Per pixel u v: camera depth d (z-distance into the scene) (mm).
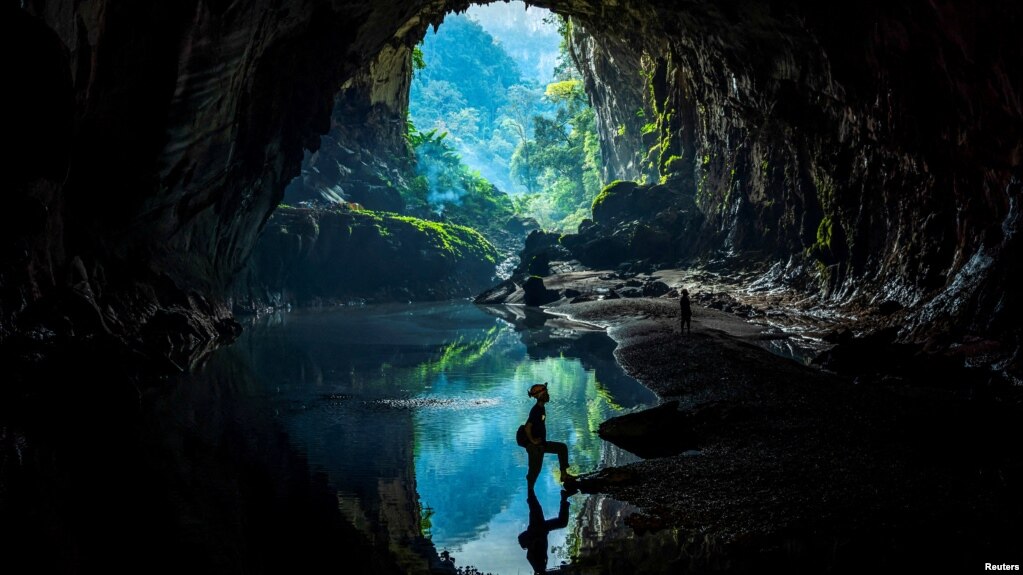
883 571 8961
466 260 71062
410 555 9969
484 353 29984
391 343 33531
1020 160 22844
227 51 26984
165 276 30688
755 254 48625
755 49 40156
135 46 23438
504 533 10789
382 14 40938
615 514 11500
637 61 70125
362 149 73062
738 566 9266
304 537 10516
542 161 105938
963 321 23000
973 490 11734
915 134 28250
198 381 22812
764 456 14086
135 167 25891
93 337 21641
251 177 35969
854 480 12383
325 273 59688
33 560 9117
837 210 37156
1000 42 21688
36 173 18906
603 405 19703
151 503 11562
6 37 16578
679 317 37469
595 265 62562
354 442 15938
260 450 15164
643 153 74062
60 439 14953
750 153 49656
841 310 33750
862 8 28281
